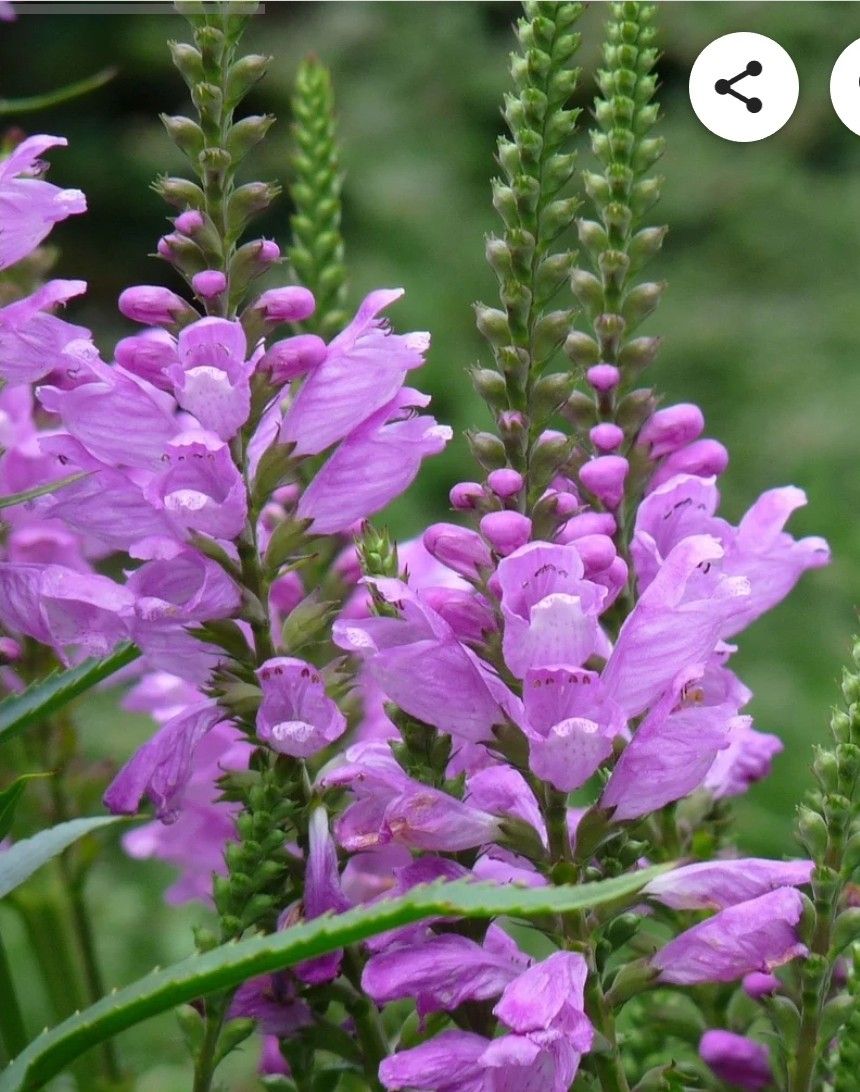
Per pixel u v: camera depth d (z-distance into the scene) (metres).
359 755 0.78
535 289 0.77
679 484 0.79
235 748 0.83
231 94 0.78
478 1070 0.75
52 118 3.14
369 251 2.52
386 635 0.76
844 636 1.60
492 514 0.75
